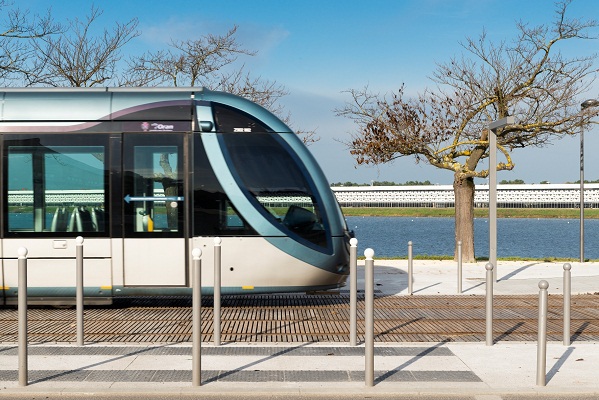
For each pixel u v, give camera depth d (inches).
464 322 407.2
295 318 422.9
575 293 535.5
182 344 338.0
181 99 452.8
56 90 457.1
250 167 448.5
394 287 570.3
